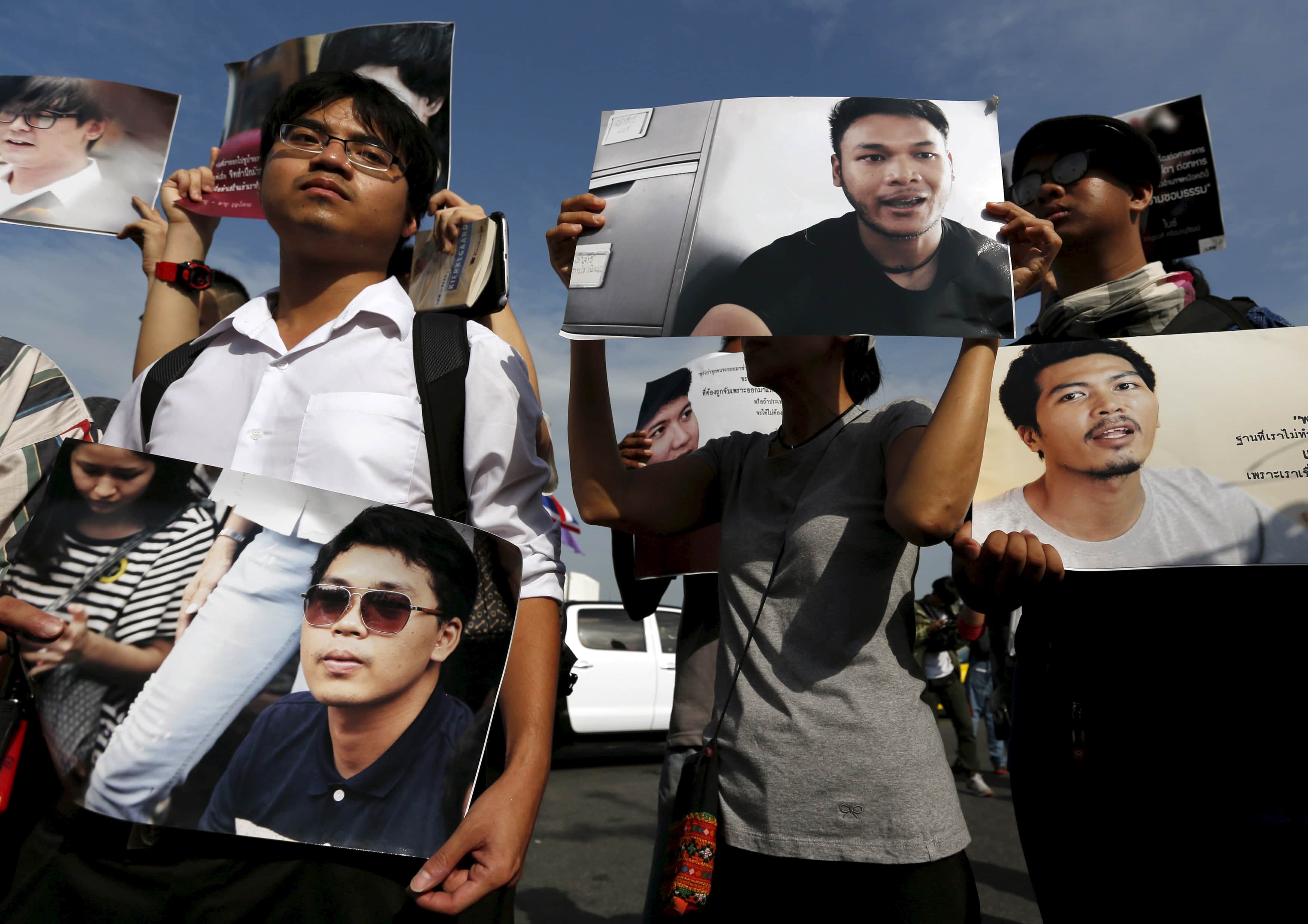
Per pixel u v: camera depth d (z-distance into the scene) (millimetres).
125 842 833
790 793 1231
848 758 1216
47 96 1756
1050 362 1349
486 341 1129
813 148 1279
